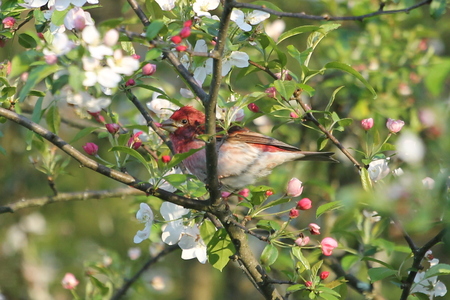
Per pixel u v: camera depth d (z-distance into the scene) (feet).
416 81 44.73
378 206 22.98
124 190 38.88
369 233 37.35
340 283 29.12
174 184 26.81
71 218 59.67
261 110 32.58
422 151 25.66
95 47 22.89
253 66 31.91
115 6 58.08
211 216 31.89
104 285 37.45
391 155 30.73
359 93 44.21
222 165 36.04
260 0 32.99
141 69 31.91
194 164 34.63
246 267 30.04
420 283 32.55
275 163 36.73
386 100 44.73
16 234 56.54
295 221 50.29
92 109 27.14
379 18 45.98
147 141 35.86
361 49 46.52
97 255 57.57
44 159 36.70
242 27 29.17
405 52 45.88
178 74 30.32
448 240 29.22
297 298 47.73
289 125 50.90
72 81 21.74
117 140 29.99
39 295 54.85
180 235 30.83
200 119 35.14
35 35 28.19
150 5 29.78
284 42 54.44
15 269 55.57
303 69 31.14
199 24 30.01
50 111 27.53
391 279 31.89
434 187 23.09
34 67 24.12
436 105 27.68
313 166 51.47
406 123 45.73
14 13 31.35
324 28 32.35
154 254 43.55
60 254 58.08
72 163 59.16
